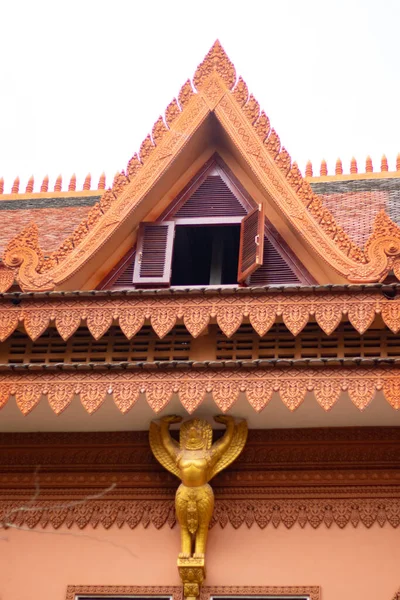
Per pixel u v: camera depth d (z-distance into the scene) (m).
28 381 15.63
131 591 15.48
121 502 16.34
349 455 16.22
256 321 15.59
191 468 15.48
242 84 17.98
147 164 17.55
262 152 17.44
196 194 18.12
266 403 15.05
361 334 15.82
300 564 15.48
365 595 15.12
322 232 16.58
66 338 15.84
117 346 16.56
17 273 16.50
